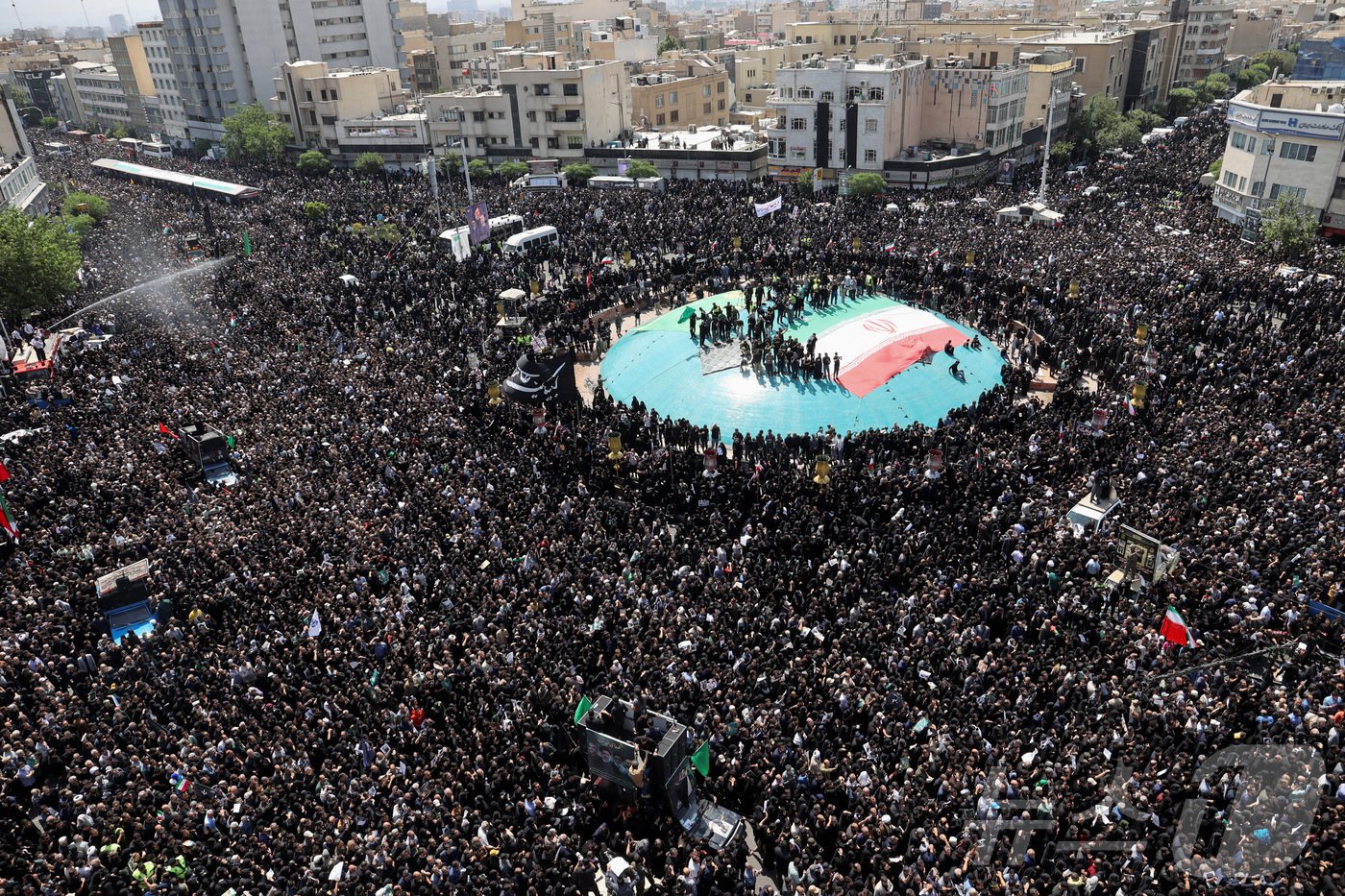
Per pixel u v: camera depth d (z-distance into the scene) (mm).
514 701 29234
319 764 27969
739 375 54812
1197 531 35750
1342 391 45438
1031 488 40125
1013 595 33125
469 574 35438
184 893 23219
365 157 120812
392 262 77125
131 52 176750
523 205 94750
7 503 40281
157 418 48875
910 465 43500
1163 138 122188
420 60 180500
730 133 118500
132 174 123562
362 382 52781
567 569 35719
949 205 89250
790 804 25750
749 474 43062
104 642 31734
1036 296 63875
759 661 30547
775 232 79500
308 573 35188
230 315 65688
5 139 109438
